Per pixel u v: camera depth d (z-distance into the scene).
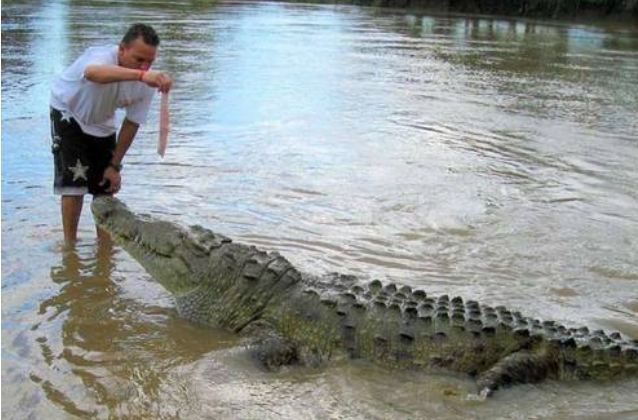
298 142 9.96
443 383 4.43
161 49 18.97
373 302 4.79
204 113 11.41
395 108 12.91
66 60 15.62
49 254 5.94
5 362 4.35
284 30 27.16
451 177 8.74
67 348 4.59
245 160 8.91
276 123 11.04
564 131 11.81
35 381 4.18
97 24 23.94
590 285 5.94
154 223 5.36
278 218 7.02
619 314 5.45
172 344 4.78
